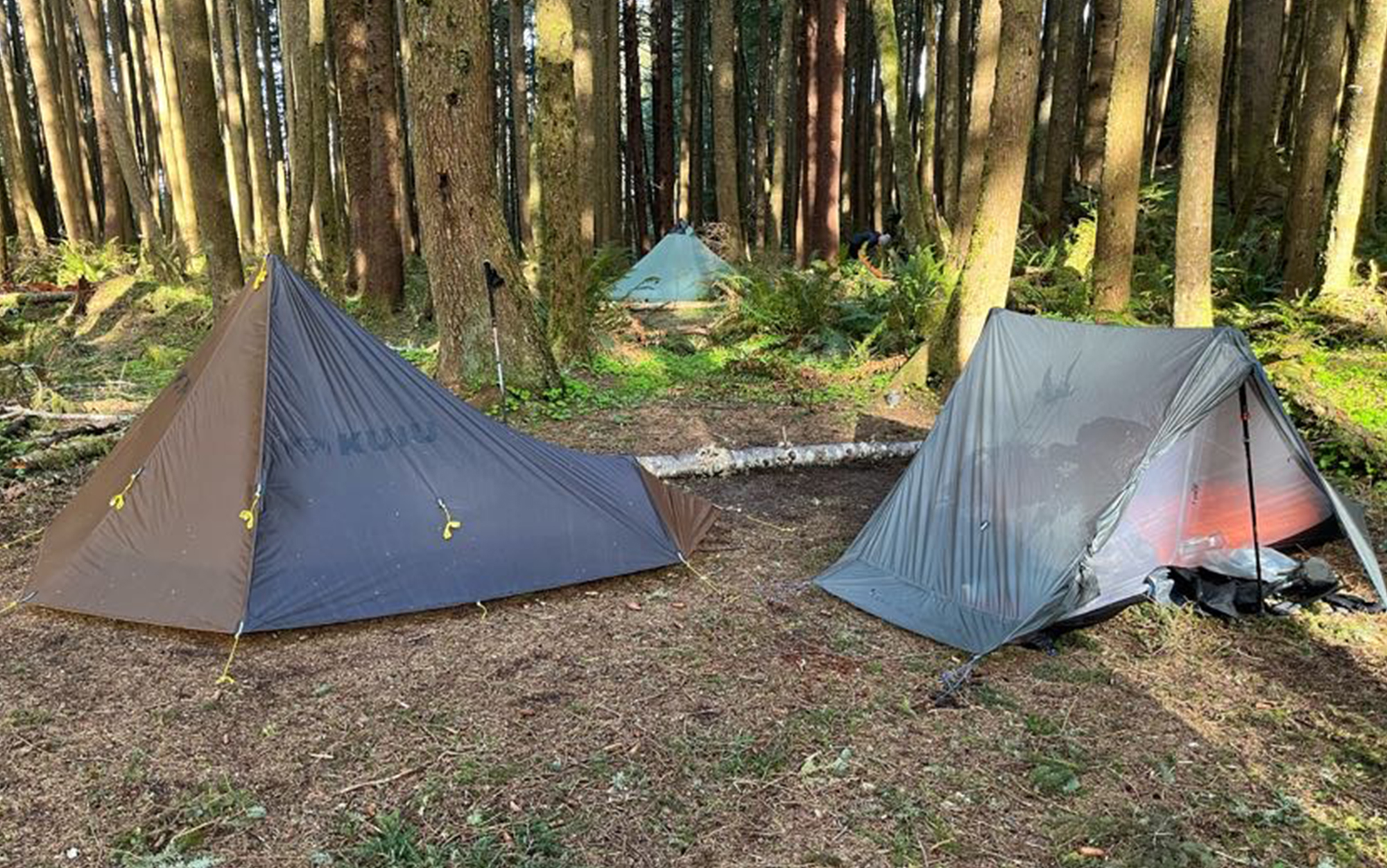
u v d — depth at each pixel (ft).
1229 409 14.64
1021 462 14.55
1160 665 12.63
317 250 63.31
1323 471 20.63
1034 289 33.73
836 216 51.11
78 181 70.74
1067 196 55.06
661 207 75.97
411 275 53.52
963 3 65.62
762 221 76.43
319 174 45.14
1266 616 14.11
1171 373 13.67
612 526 15.64
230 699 11.27
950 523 15.05
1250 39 45.16
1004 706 11.43
